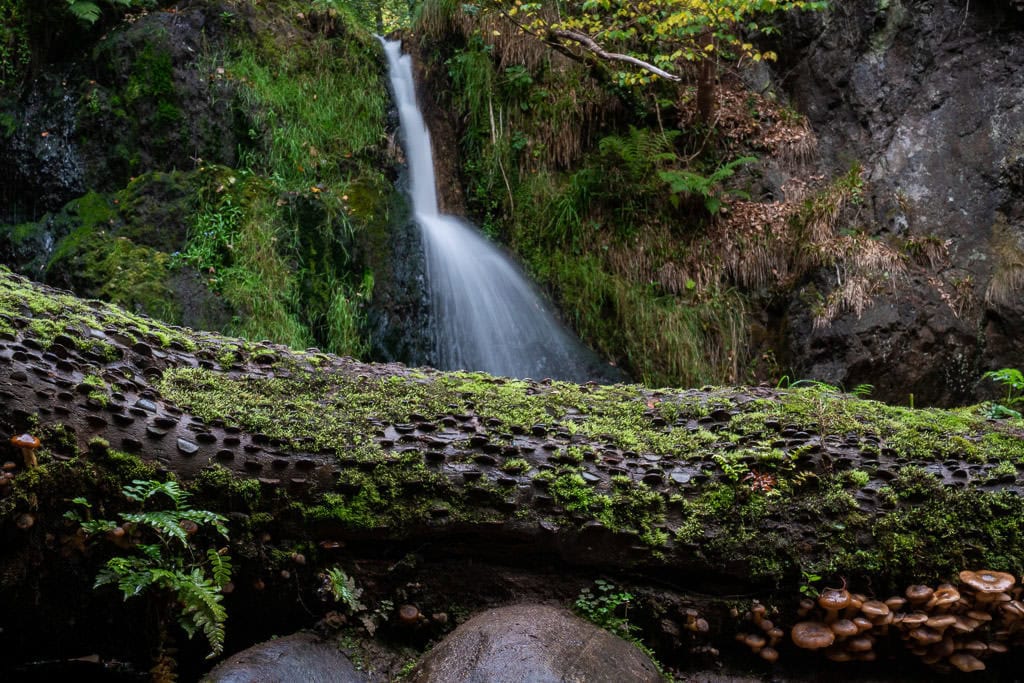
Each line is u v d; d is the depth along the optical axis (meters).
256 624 2.96
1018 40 8.88
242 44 8.21
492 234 8.91
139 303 6.61
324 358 4.02
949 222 8.80
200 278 6.98
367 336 7.38
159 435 2.87
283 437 3.05
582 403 3.87
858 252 8.37
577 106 9.14
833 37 9.57
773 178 9.23
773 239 8.71
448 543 3.05
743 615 3.02
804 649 3.05
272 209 7.46
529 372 8.05
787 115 9.64
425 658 2.82
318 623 2.94
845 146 9.45
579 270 8.57
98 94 7.71
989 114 8.88
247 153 7.86
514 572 3.08
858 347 7.94
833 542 3.01
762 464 3.19
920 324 8.07
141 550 2.70
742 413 3.69
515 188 9.00
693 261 8.73
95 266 6.86
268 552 2.90
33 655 2.86
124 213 7.30
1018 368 8.34
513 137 9.09
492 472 3.08
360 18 10.26
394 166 8.52
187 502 2.83
